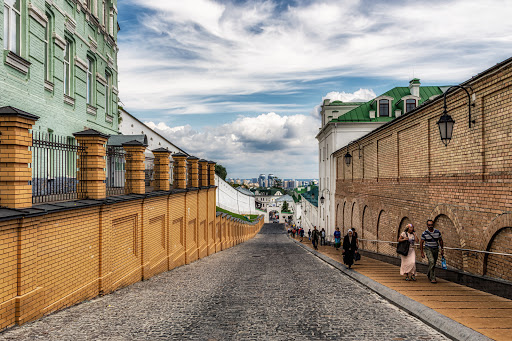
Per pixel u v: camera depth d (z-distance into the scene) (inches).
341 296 348.5
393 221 625.0
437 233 389.7
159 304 312.8
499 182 320.5
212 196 918.4
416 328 245.3
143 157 445.1
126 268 404.8
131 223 423.5
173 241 584.4
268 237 2215.8
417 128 512.7
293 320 263.3
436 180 451.2
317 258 758.5
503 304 287.1
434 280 386.3
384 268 531.2
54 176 310.0
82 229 309.4
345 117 1353.3
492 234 327.0
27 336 215.2
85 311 280.5
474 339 207.5
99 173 331.6
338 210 1205.1
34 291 243.0
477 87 350.6
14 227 225.8
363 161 848.3
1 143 231.9
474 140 360.5
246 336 227.1
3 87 346.3
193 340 219.5
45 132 431.5
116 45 719.1
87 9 557.6
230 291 374.3
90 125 583.8
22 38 384.8
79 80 539.5
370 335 229.8
